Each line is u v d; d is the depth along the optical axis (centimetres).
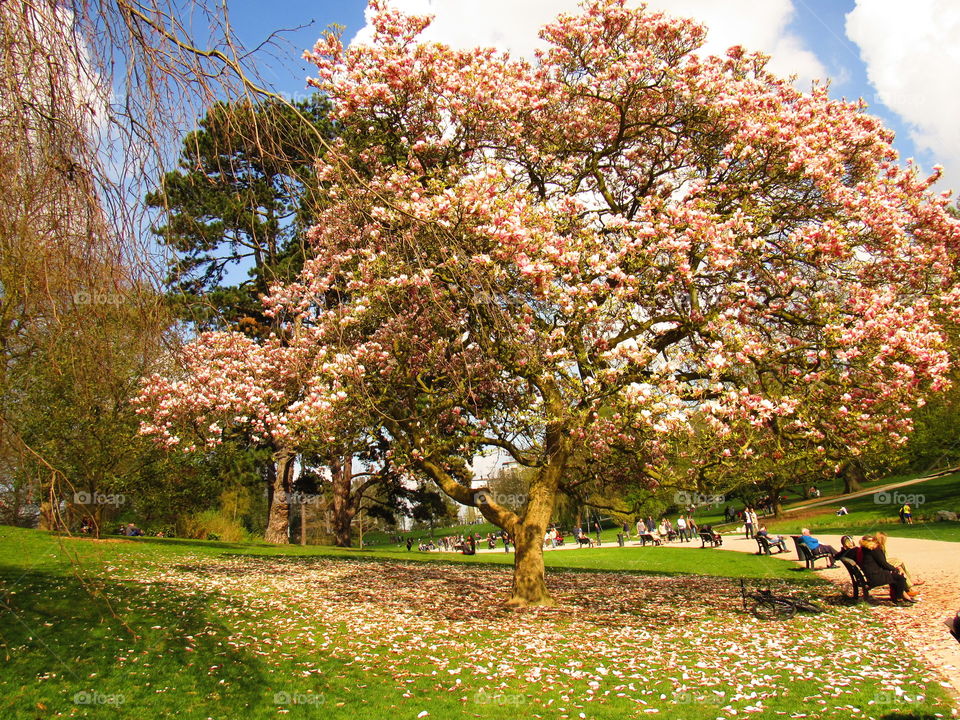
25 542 1778
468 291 650
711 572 2197
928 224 1314
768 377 1205
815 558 2003
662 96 1362
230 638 980
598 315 1170
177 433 1528
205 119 510
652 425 1087
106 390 626
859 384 1141
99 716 699
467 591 1588
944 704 723
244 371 1515
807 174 1209
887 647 986
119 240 525
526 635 1094
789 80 1443
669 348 1204
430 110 1351
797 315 1260
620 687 820
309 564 2052
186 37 495
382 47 1312
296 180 539
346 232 698
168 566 1709
